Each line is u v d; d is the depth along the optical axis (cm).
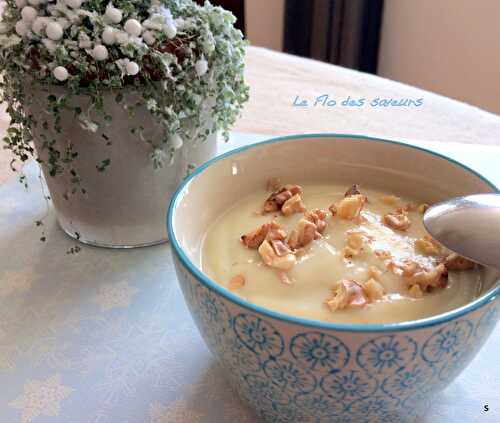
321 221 27
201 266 26
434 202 29
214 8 33
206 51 30
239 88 34
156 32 29
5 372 27
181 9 31
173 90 30
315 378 18
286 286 24
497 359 27
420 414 24
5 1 31
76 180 31
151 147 31
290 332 18
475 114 49
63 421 24
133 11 29
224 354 21
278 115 48
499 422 24
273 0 105
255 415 24
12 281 33
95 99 28
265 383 20
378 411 20
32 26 28
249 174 30
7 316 30
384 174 31
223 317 19
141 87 29
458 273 25
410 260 25
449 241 23
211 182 28
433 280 24
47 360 27
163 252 35
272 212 29
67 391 26
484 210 23
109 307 31
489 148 43
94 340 29
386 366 18
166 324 30
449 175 28
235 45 33
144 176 32
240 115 38
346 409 20
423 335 17
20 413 25
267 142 30
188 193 26
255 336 18
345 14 93
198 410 25
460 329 18
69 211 34
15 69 29
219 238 27
